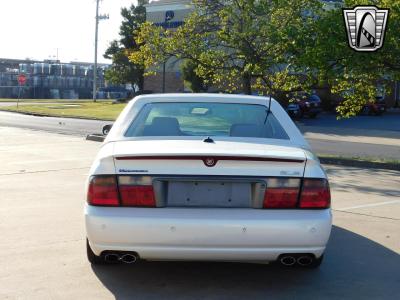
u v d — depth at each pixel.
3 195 8.91
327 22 14.43
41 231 6.60
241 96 5.93
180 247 4.32
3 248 5.88
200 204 4.39
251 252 4.35
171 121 5.31
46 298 4.54
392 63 14.48
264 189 4.38
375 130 28.44
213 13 22.41
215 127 5.35
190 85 45.53
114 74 66.75
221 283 4.97
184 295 4.68
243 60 21.59
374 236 6.66
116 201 4.38
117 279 5.01
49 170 11.88
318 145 20.62
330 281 5.08
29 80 94.62
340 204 8.70
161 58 22.53
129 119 5.42
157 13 56.31
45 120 33.06
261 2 20.59
